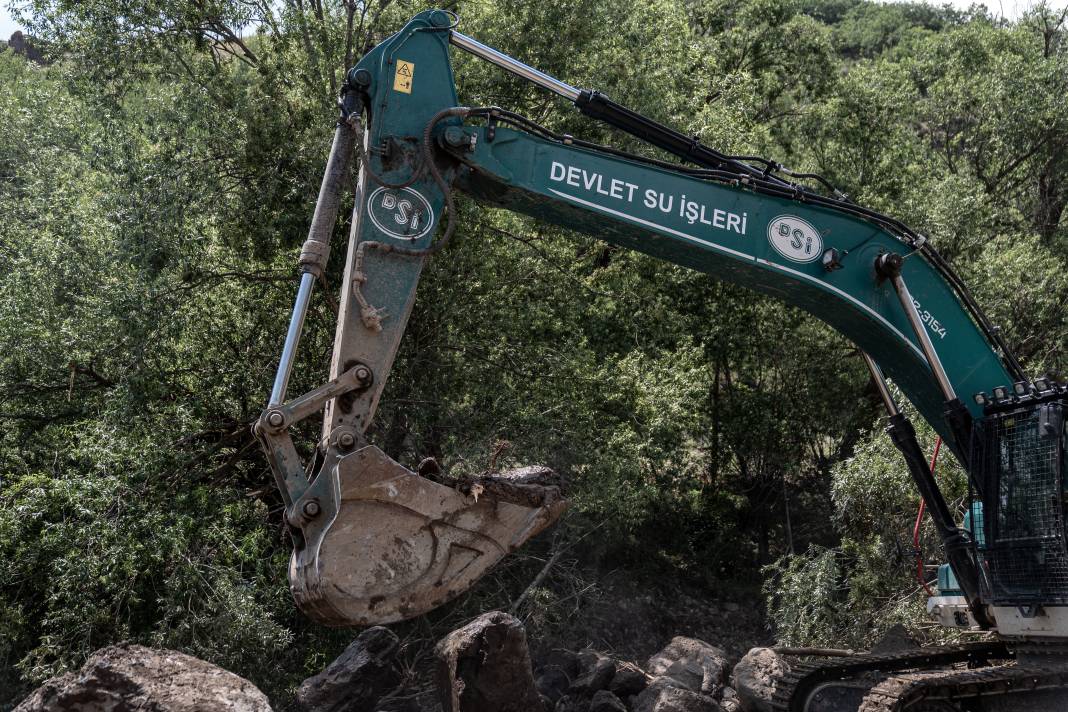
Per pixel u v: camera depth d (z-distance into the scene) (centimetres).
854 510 1255
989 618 730
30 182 1366
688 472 1720
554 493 555
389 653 900
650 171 669
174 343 1137
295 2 1326
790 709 749
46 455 1138
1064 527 655
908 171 2133
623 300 1560
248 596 931
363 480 517
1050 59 2350
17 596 952
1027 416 689
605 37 1411
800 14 2814
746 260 679
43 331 1072
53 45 1227
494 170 637
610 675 938
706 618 1439
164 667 562
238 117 1191
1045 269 1828
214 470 1115
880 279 704
